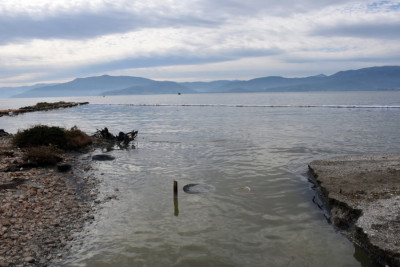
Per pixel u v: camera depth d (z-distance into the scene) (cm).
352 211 845
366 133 2403
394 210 804
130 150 1909
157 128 3075
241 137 2325
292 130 2686
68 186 1164
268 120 3662
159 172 1366
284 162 1505
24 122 4094
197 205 966
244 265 646
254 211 922
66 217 877
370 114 4266
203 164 1497
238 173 1324
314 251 702
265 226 823
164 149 1916
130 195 1069
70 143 1898
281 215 895
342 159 1416
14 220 814
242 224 834
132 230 801
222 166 1449
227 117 4206
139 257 673
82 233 784
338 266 645
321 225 832
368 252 684
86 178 1273
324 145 1922
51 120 4322
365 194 942
